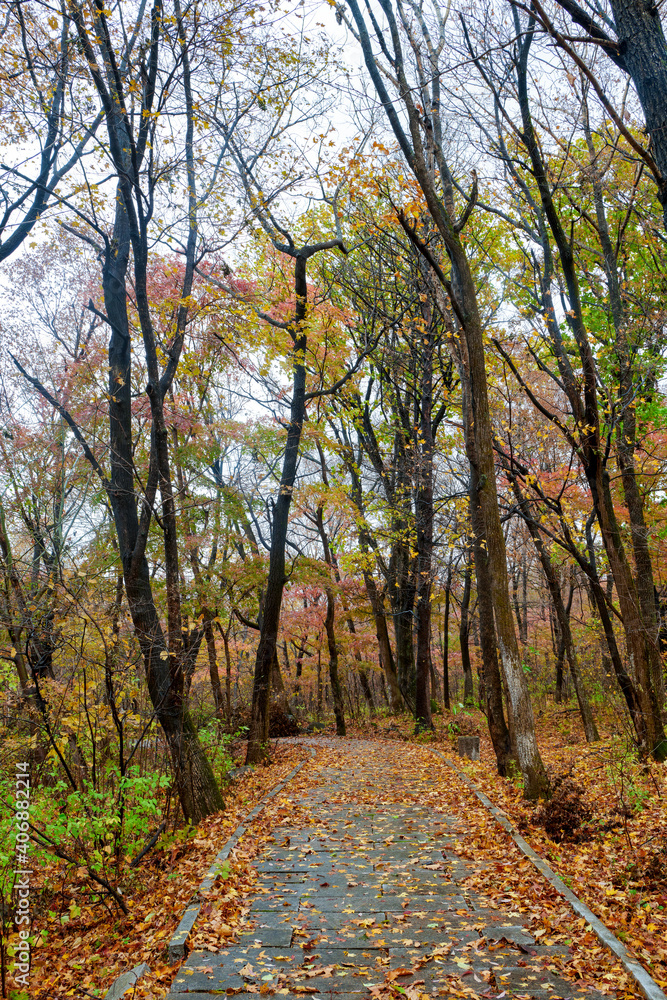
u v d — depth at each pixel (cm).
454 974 428
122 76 855
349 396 2128
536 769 873
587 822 738
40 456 1249
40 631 772
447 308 1411
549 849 682
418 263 1590
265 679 1395
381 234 1584
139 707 893
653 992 379
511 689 901
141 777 782
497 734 1138
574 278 1062
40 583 882
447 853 708
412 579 2336
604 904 528
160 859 792
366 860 692
